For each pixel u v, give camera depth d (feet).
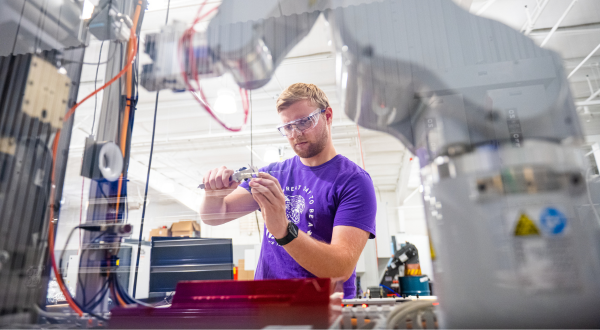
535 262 1.90
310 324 1.72
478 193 2.09
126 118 2.91
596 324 1.77
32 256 2.53
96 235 2.46
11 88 2.97
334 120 6.03
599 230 1.90
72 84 3.01
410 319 1.91
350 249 2.56
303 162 3.37
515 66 2.35
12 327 2.27
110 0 2.97
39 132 2.86
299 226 3.05
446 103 2.39
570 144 2.12
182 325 1.89
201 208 3.16
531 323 1.84
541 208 1.97
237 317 1.82
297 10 3.23
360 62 2.87
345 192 2.93
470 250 2.02
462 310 1.93
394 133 2.78
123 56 3.02
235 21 3.39
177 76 3.44
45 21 3.12
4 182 2.72
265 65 3.40
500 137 2.19
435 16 2.76
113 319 2.05
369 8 2.96
